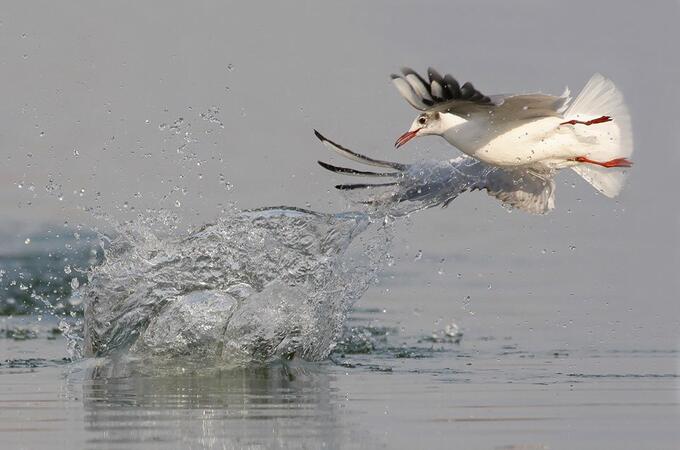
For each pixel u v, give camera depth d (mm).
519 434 8211
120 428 8438
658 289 16547
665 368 11617
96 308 12297
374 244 13266
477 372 11461
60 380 10898
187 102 27266
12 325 14562
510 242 19969
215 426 8500
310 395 10031
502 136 11922
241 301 12156
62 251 19484
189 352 11922
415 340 13539
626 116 11898
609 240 19969
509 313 15148
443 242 20078
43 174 23547
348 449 7711
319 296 12492
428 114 12219
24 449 7719
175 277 12453
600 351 12805
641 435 8172
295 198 21641
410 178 12984
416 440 7992
